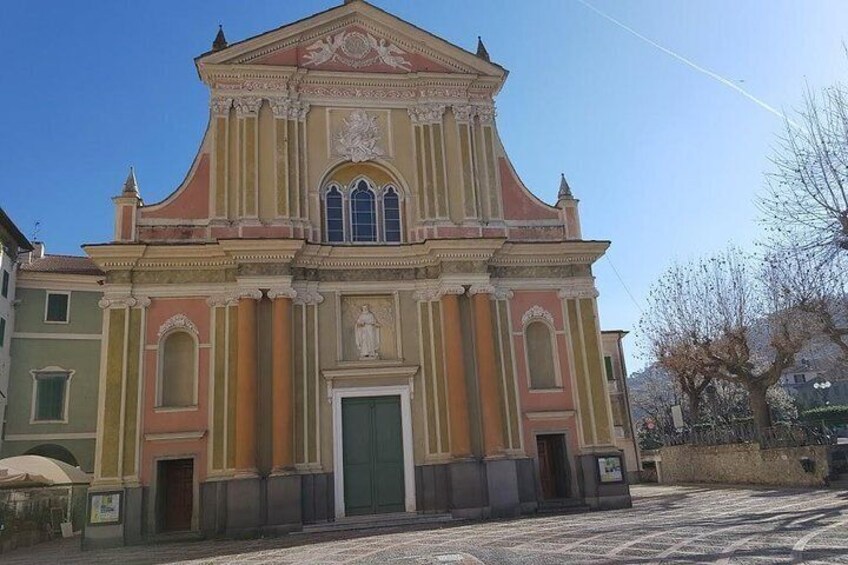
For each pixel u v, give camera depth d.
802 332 28.67
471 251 24.44
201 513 21.20
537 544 14.70
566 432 24.23
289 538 19.62
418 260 24.78
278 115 25.03
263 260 23.06
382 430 23.50
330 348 23.62
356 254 24.19
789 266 26.39
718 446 32.94
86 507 20.70
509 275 25.31
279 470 21.41
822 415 45.72
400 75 26.34
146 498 21.25
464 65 27.11
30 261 38.66
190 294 23.16
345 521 21.67
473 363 24.00
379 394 23.61
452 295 24.08
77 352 36.62
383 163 25.72
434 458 23.02
